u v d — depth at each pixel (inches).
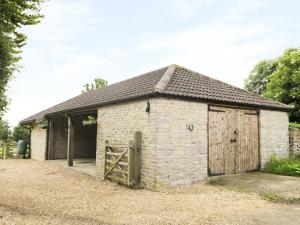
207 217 219.3
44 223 189.2
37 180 408.8
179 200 283.1
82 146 767.7
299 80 706.2
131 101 392.2
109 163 422.3
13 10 227.0
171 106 357.7
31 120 764.6
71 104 656.4
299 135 507.2
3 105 256.1
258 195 297.3
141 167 363.9
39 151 743.1
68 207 253.1
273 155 469.7
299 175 400.8
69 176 452.8
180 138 361.4
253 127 449.7
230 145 416.2
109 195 312.8
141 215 226.2
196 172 372.2
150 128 350.6
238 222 207.2
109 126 443.5
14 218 195.8
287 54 766.5
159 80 395.9
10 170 513.7
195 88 404.5
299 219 215.3
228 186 343.6
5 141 908.6
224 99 404.2
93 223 198.8
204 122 388.2
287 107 496.4
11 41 247.6
